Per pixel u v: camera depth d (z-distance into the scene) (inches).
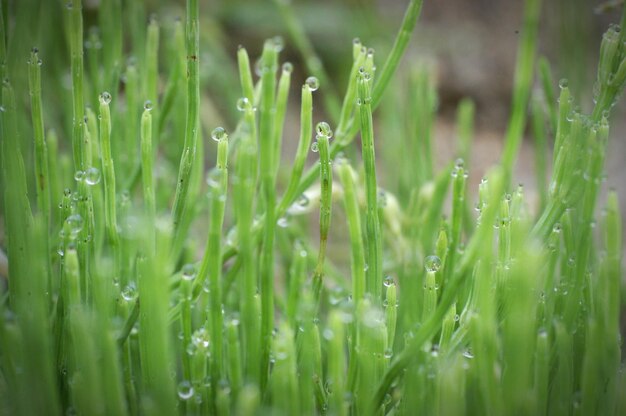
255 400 10.9
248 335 11.2
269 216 11.3
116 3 13.4
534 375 11.4
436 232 14.1
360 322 11.2
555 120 13.2
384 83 12.1
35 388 10.8
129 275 12.0
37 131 11.6
